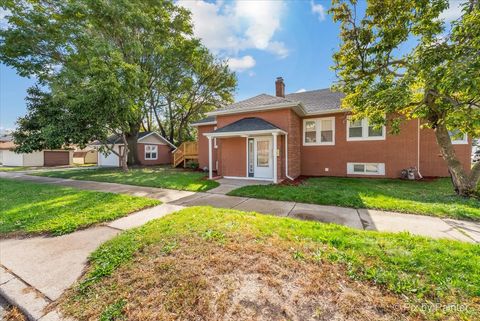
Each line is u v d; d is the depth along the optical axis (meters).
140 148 21.28
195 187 8.21
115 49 12.60
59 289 2.39
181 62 19.11
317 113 11.05
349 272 2.36
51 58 13.73
